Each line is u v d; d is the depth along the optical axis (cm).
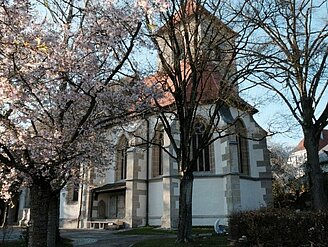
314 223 1140
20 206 3647
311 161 1839
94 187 3088
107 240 1886
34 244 941
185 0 1619
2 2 864
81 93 1034
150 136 2570
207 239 1598
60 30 1074
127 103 1151
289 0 1867
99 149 1345
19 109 927
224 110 2536
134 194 2662
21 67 891
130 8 1007
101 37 1017
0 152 963
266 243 1206
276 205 3347
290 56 1775
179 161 1578
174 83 1562
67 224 3228
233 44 1820
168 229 2302
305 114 1878
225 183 2422
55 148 962
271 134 1834
